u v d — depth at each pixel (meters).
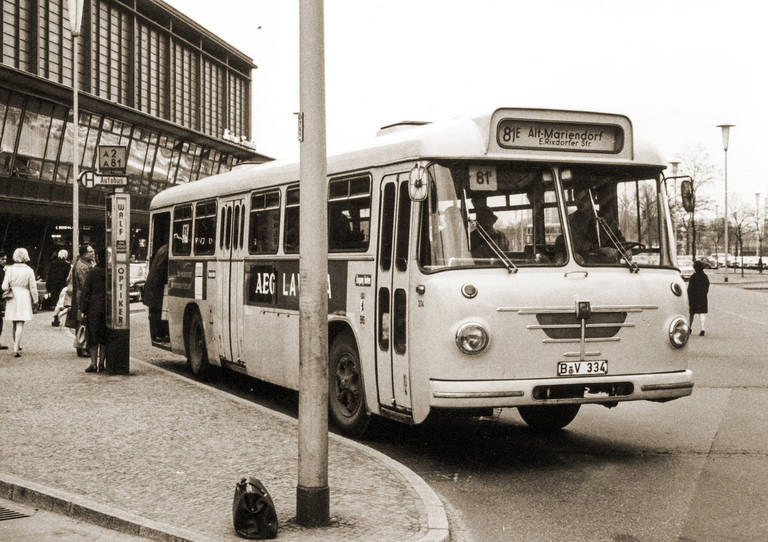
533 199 8.37
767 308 35.28
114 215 13.84
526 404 7.93
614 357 8.28
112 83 63.62
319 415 6.04
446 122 8.66
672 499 7.13
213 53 82.06
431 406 7.98
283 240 11.31
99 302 13.82
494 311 7.92
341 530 5.92
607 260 8.47
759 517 6.59
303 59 6.03
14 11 50.16
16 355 16.64
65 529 6.25
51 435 9.01
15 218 47.31
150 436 8.97
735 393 12.88
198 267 14.28
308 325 6.04
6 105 43.62
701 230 66.25
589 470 8.18
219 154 72.88
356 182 9.57
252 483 5.81
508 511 6.85
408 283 8.38
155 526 5.98
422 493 6.84
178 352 15.27
